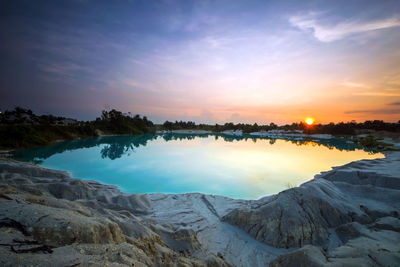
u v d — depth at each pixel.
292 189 15.55
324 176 25.36
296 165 39.81
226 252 11.67
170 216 16.14
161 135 121.69
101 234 6.04
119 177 29.56
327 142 91.25
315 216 13.57
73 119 134.38
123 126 114.44
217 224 14.93
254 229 13.62
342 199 16.02
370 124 138.00
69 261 4.11
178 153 52.97
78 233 5.28
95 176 29.61
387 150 61.25
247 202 20.19
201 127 182.12
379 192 17.53
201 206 18.77
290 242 12.32
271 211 13.89
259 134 138.50
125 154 49.28
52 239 4.75
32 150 48.59
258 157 48.75
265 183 28.25
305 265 8.38
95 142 72.12
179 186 26.48
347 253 8.97
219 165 39.22
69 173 30.36
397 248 9.48
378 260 8.16
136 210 16.64
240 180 29.55
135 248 6.31
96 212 10.25
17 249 3.90
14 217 4.87
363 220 13.64
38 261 3.78
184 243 11.20
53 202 7.85
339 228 12.99
